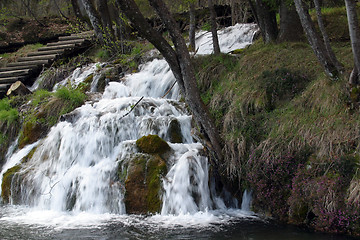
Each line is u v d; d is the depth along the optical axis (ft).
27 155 27.22
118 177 21.61
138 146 22.35
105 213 20.76
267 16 33.53
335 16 36.65
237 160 21.36
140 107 26.99
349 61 24.63
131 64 37.91
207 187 21.04
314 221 17.31
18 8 79.41
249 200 20.76
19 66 46.39
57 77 41.42
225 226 17.71
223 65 29.45
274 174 19.34
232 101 25.25
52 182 23.44
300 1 21.61
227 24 53.31
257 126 22.49
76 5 60.23
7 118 31.32
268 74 25.35
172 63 21.43
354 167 16.96
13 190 24.57
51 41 60.95
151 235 16.52
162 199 20.03
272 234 16.52
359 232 15.75
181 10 52.85
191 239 15.94
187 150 22.53
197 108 21.68
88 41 51.06
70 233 17.04
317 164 18.11
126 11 19.89
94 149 24.70
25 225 18.60
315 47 21.74
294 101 22.80
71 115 27.43
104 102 29.58
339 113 19.86
